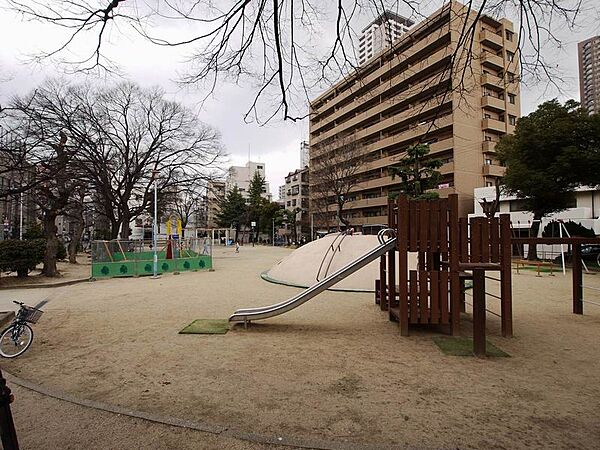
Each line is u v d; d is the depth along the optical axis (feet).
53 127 49.83
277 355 15.57
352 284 34.32
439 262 20.84
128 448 8.46
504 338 18.33
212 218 219.00
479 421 9.75
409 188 73.97
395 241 20.45
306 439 8.76
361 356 15.43
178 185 78.43
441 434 9.07
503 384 12.37
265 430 9.26
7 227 110.93
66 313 25.14
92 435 9.05
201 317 23.49
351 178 127.34
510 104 100.37
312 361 14.79
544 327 20.72
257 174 216.33
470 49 12.81
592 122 54.70
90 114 60.75
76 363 14.74
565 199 62.34
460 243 18.69
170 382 12.60
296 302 20.43
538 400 11.10
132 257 58.54
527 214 83.51
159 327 20.83
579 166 55.52
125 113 69.56
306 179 205.16
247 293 33.58
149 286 39.55
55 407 10.60
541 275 49.98
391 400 11.07
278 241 205.16
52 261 48.70
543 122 59.93
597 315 24.12
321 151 128.57
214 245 183.21
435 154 107.14
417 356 15.42
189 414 10.19
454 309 18.57
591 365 14.35
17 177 40.27
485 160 103.35
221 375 13.24
